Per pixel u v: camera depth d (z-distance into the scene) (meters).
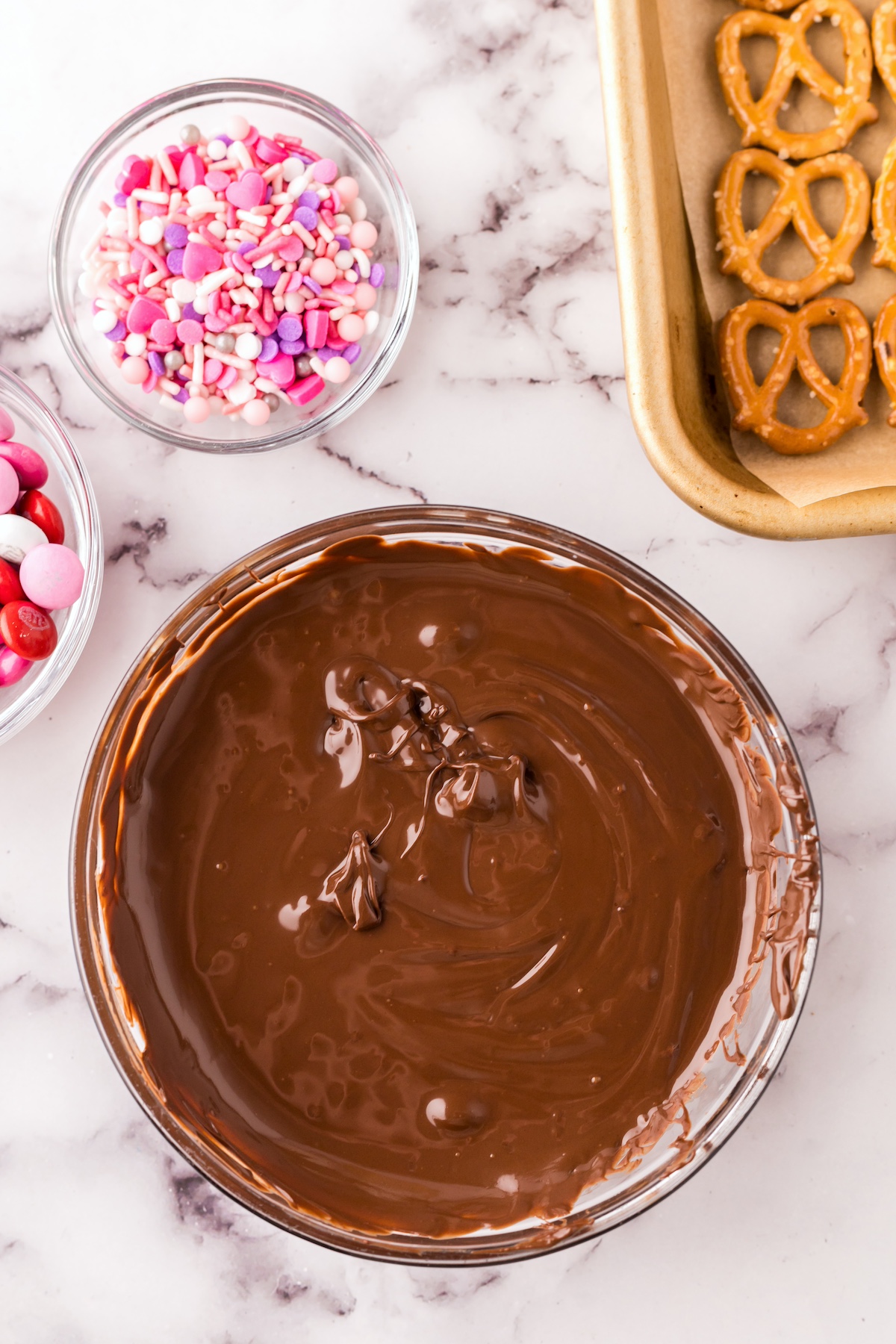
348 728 0.59
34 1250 0.61
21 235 0.62
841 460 0.61
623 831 0.59
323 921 0.59
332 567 0.59
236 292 0.60
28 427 0.62
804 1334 0.61
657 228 0.57
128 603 0.62
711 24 0.62
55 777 0.61
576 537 0.58
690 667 0.59
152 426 0.60
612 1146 0.58
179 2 0.62
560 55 0.62
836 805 0.62
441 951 0.59
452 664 0.59
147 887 0.59
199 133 0.60
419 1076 0.58
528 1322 0.61
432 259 0.62
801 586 0.62
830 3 0.61
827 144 0.61
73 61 0.62
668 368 0.58
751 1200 0.62
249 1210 0.58
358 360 0.62
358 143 0.61
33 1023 0.61
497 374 0.62
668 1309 0.61
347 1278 0.61
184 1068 0.58
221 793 0.59
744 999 0.59
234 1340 0.61
